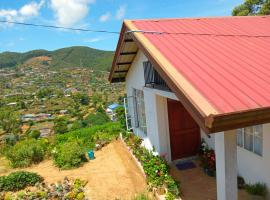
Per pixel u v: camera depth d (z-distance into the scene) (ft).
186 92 15.24
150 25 28.40
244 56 21.36
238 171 25.36
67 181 32.12
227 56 21.09
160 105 30.60
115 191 28.58
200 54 21.17
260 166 22.41
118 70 39.86
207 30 28.17
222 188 16.46
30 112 330.34
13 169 40.14
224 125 13.67
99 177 32.68
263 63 20.11
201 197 24.13
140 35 24.72
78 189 29.22
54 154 41.09
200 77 17.28
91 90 483.51
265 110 14.37
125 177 31.68
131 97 41.16
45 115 307.17
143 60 32.78
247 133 23.85
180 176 28.58
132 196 26.84
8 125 232.32
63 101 388.16
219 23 31.27
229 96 15.16
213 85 16.31
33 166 40.45
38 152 42.01
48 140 50.85
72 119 255.09
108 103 328.70
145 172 29.30
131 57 35.63
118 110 53.67
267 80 17.35
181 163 31.45
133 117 41.70
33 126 254.88
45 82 581.12
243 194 22.94
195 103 14.23
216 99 14.75
